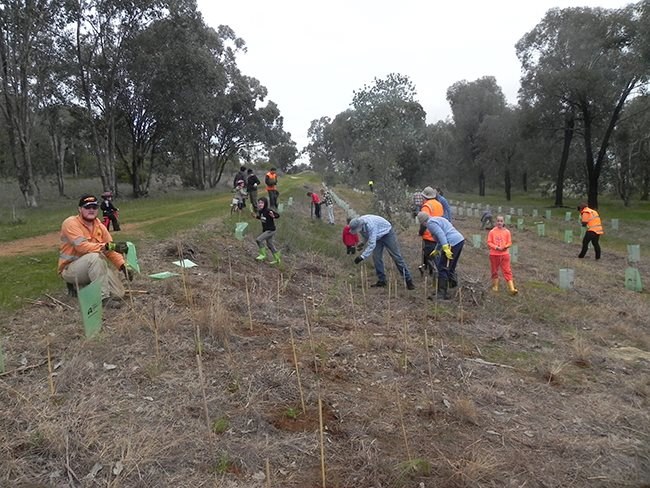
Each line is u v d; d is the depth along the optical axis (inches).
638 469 143.9
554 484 134.0
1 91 1160.8
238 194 611.5
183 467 125.5
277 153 3641.7
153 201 1185.4
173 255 345.7
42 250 383.6
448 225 345.4
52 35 1118.4
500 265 374.6
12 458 122.5
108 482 117.0
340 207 1207.6
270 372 179.9
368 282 378.6
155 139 1524.4
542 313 316.2
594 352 245.6
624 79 1266.0
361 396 173.2
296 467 130.9
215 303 230.5
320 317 264.2
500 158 2098.9
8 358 175.9
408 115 603.5
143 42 1211.2
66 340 193.2
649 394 198.8
